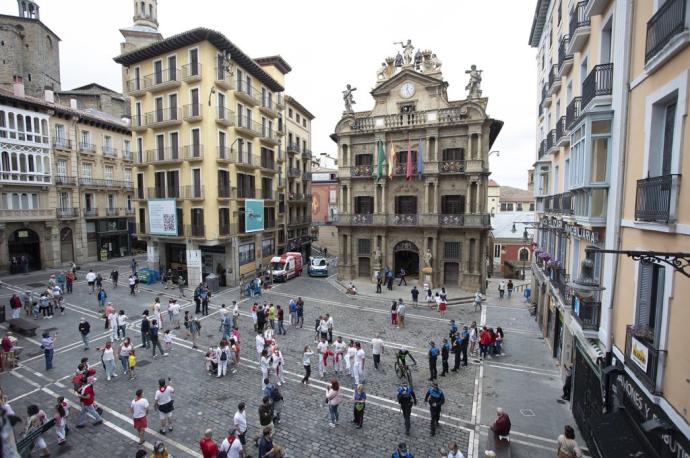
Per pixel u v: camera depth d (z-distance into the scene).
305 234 48.66
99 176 39.84
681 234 6.17
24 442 7.66
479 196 28.88
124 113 47.97
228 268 30.77
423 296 27.86
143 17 50.62
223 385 13.77
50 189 34.53
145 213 31.83
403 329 20.83
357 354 13.73
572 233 13.23
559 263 15.91
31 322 19.31
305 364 13.89
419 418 11.95
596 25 10.99
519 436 10.98
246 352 17.03
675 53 6.41
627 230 8.56
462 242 29.67
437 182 29.80
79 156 37.38
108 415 11.72
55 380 13.95
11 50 40.94
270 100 37.34
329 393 11.28
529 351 17.86
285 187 42.16
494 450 9.66
